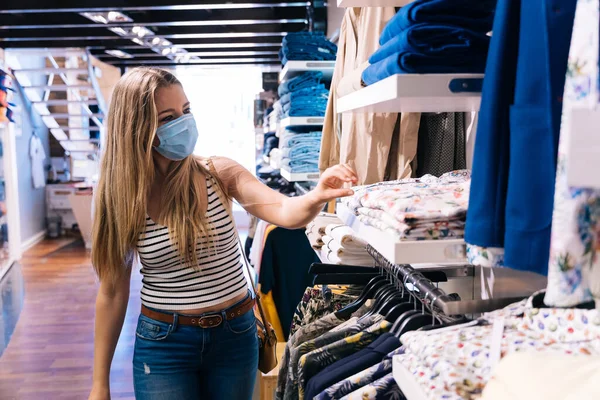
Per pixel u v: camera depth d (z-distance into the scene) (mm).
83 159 9633
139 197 1581
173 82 1644
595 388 693
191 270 1637
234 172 1786
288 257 2852
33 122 8891
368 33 2025
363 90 1371
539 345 970
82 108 9281
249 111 10391
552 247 764
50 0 5387
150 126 1567
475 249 968
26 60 8477
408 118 1865
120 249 1632
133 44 7570
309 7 5312
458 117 1902
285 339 2867
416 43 1109
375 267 1875
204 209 1663
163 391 1656
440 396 909
